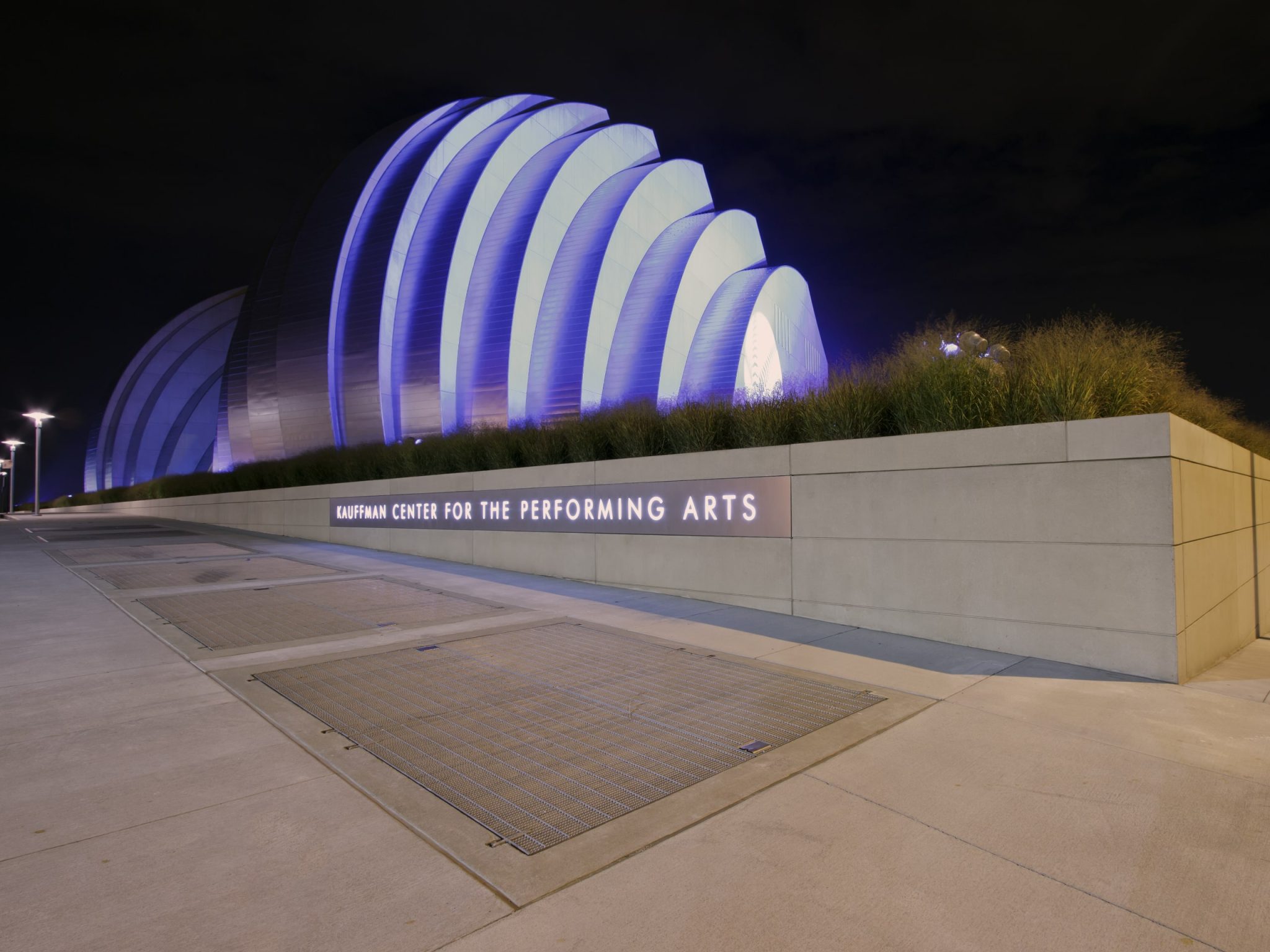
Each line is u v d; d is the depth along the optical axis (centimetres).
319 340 2972
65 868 288
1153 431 590
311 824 326
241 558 1450
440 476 1420
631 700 509
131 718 466
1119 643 601
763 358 3553
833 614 791
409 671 583
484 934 248
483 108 3253
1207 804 354
